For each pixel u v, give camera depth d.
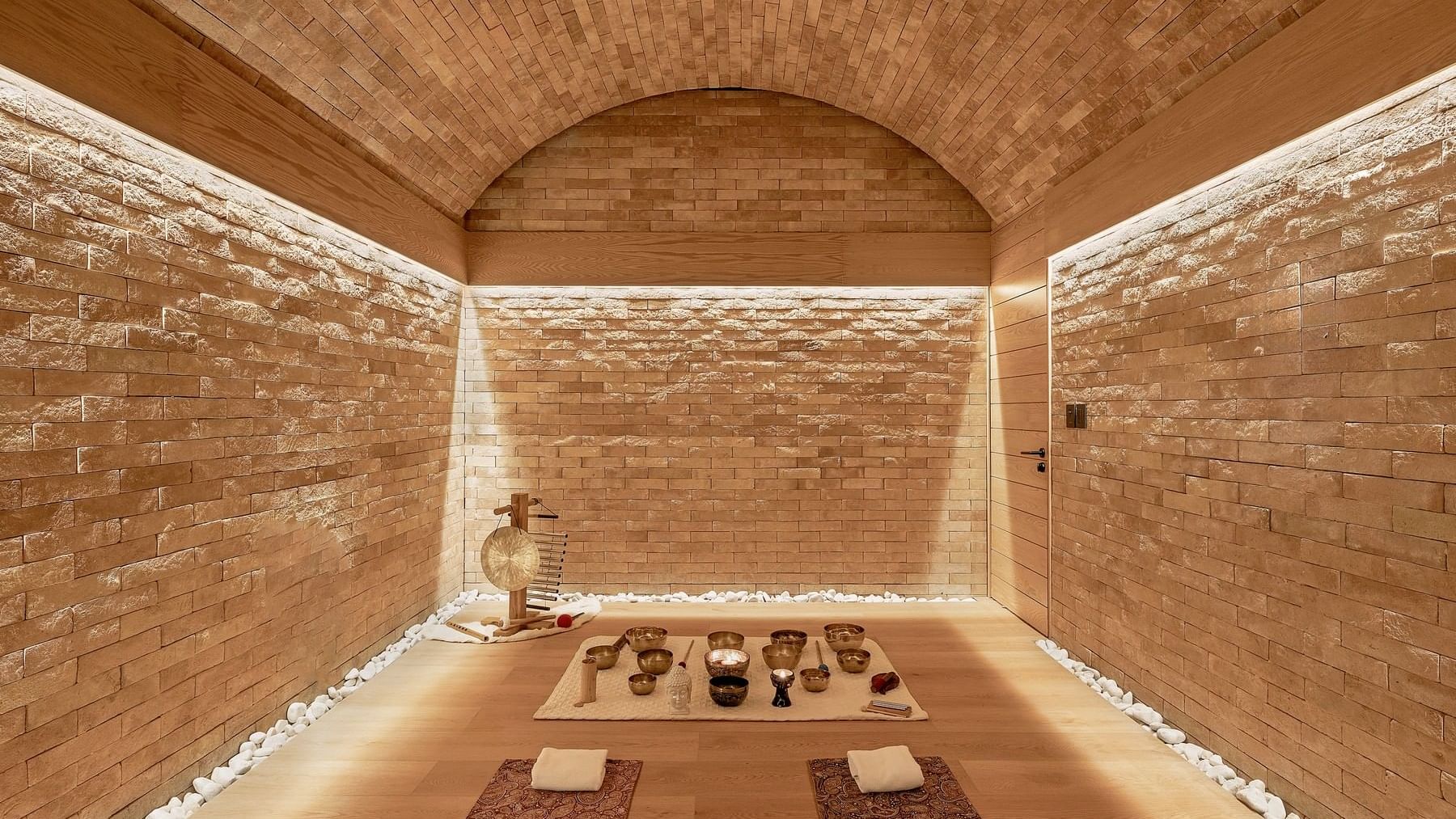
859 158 5.21
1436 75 1.99
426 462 4.69
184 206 2.63
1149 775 2.80
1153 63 3.09
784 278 5.17
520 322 5.27
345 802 2.60
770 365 5.28
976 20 3.58
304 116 3.29
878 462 5.30
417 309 4.54
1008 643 4.30
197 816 2.50
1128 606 3.52
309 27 2.94
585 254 5.18
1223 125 2.80
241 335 2.92
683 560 5.28
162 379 2.51
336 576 3.62
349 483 3.75
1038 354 4.50
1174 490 3.17
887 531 5.30
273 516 3.12
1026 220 4.64
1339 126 2.33
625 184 5.19
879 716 3.26
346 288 3.71
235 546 2.88
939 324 5.30
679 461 5.28
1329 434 2.36
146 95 2.38
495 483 5.30
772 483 5.28
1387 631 2.15
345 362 3.70
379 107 3.61
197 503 2.68
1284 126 2.50
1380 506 2.18
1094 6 3.06
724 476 5.28
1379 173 2.19
